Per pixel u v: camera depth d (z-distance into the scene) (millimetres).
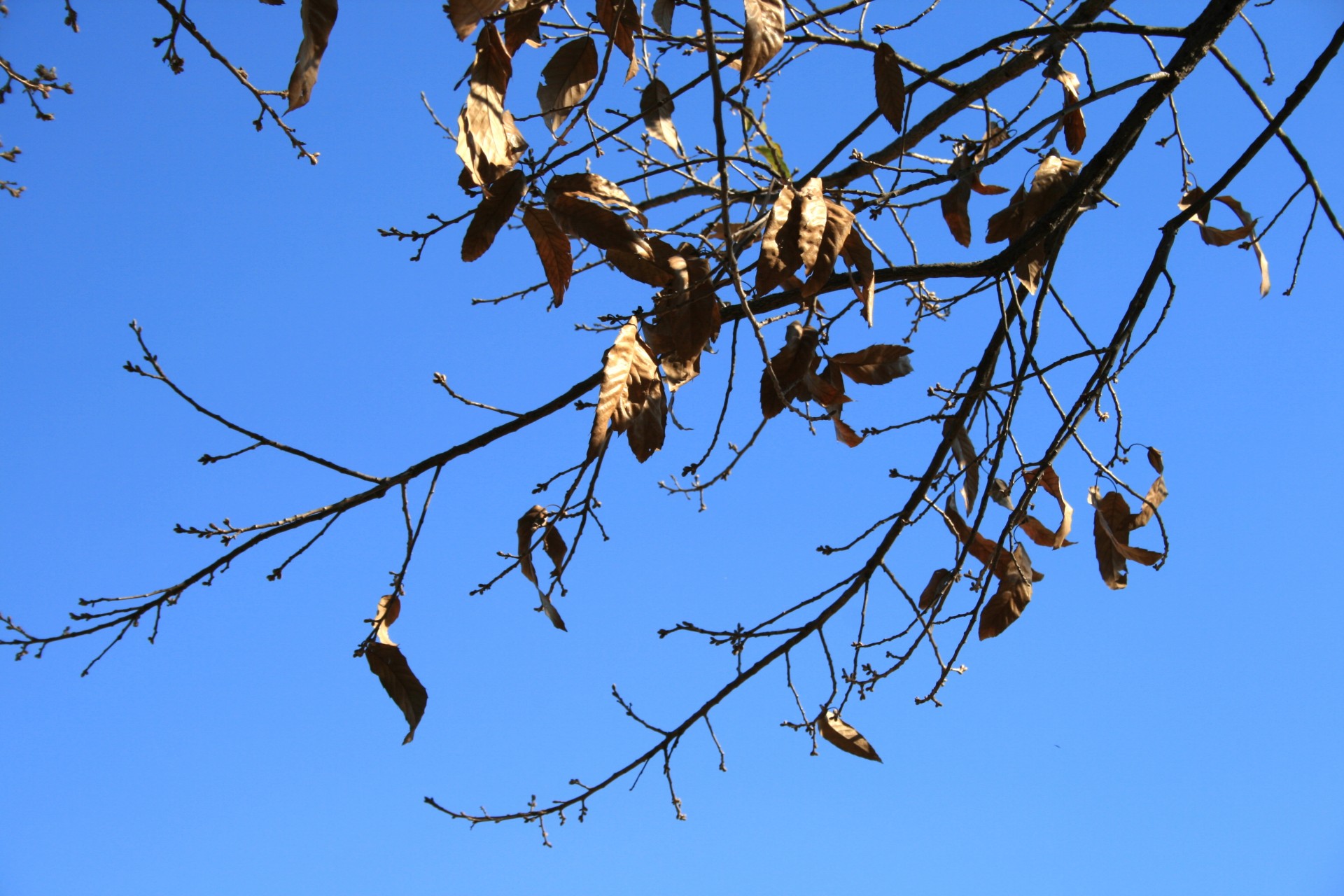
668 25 3205
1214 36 3145
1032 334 3131
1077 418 3141
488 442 3070
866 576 3197
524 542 3014
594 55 2979
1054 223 3123
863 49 3172
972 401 3182
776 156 3156
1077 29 3168
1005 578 3193
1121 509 3213
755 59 2748
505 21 2961
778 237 2867
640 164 3430
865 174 3250
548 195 2867
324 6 2777
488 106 2861
